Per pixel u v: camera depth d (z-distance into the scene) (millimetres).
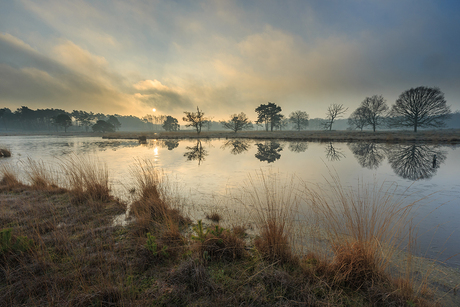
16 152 18484
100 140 38156
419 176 8820
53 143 30438
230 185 7562
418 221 4484
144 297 2234
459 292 2395
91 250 3133
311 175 9109
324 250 3164
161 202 4715
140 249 3094
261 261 2924
